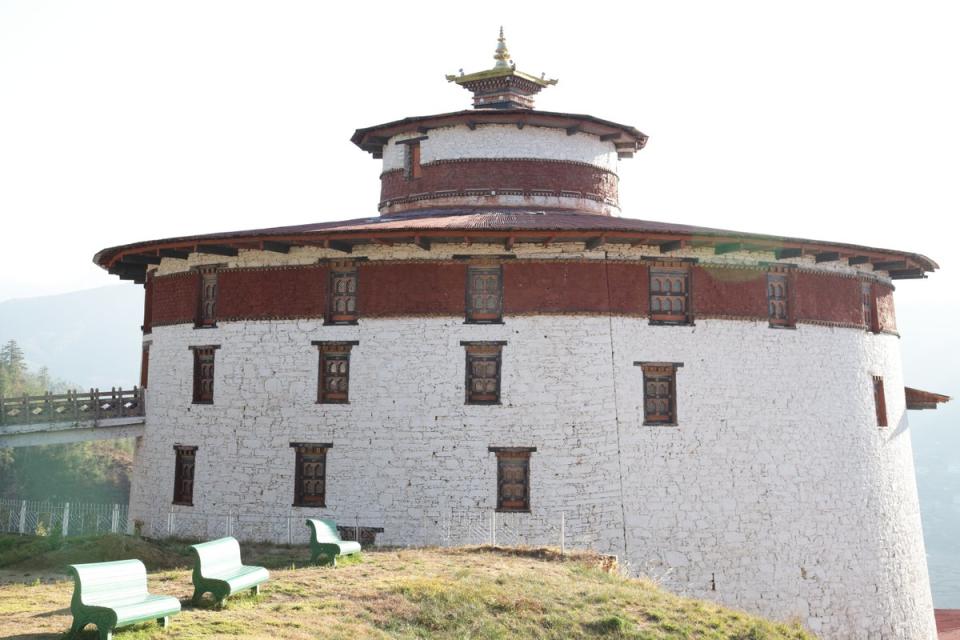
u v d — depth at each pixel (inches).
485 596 758.5
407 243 1127.6
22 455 3314.5
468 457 1104.2
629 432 1112.8
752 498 1138.0
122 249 1256.8
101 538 965.8
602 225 1120.2
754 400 1159.0
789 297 1206.3
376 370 1136.8
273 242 1144.2
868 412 1251.8
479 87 1478.8
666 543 1099.9
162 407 1269.7
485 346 1120.2
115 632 554.9
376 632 651.5
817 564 1160.2
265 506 1158.3
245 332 1196.5
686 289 1162.6
